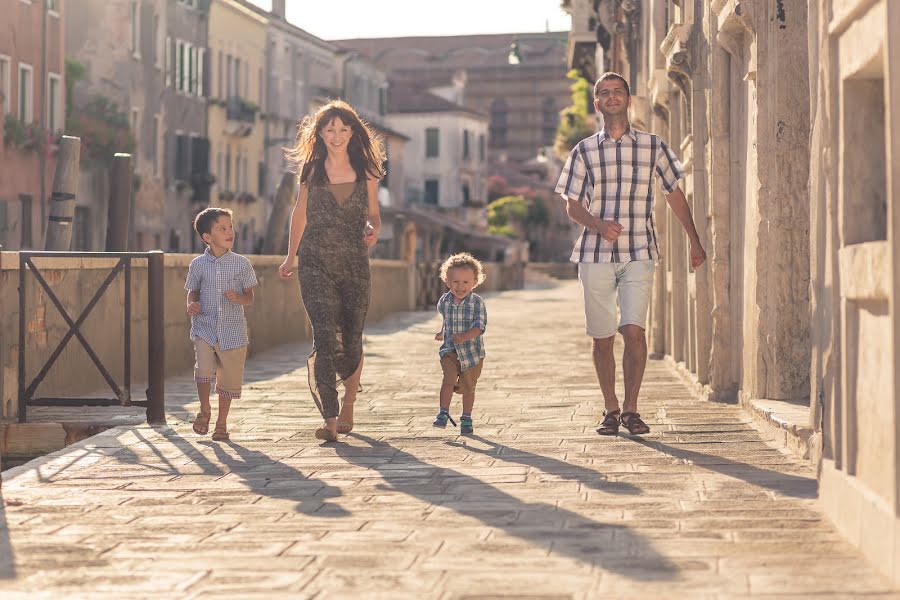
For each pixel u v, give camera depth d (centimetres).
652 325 2409
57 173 2302
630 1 2761
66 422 1444
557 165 19300
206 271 1333
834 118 876
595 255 1305
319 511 938
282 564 782
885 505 744
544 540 831
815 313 960
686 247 1930
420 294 5131
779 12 1328
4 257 1489
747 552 790
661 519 888
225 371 1321
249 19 9506
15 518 927
